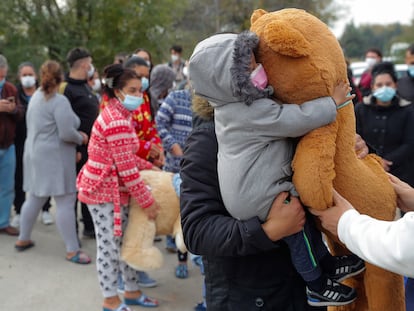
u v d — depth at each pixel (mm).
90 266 4305
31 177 4383
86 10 14578
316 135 1423
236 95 1388
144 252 3172
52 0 14023
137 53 5824
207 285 1697
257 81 1403
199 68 1440
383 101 4129
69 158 4332
